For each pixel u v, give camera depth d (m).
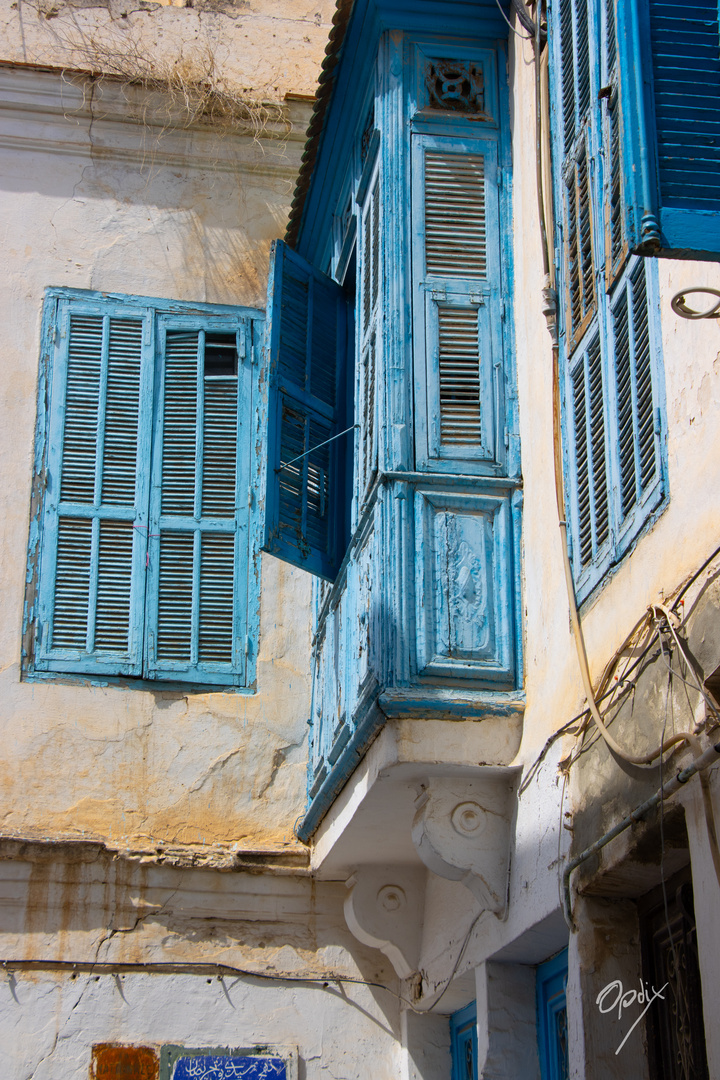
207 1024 6.30
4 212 7.54
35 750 6.60
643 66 2.91
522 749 4.65
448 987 5.62
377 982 6.52
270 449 6.04
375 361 5.43
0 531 6.96
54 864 6.43
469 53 5.66
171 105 7.84
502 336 5.27
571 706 4.16
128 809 6.58
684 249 2.80
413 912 6.32
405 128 5.51
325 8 8.34
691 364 3.37
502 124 5.58
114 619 6.93
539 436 4.82
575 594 4.18
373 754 4.95
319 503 6.31
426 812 4.71
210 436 7.33
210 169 7.88
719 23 2.99
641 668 3.53
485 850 4.69
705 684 3.06
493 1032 4.79
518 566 4.91
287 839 6.67
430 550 4.89
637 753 3.46
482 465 5.05
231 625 7.03
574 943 3.82
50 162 7.70
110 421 7.26
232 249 7.73
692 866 3.09
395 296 5.25
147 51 7.95
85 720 6.70
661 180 2.84
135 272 7.55
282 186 7.94
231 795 6.71
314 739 6.53
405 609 4.77
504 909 4.64
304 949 6.52
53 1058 6.12
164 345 7.45
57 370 7.29
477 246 5.39
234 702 6.88
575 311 4.46
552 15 4.91
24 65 7.76
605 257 4.11
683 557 3.34
